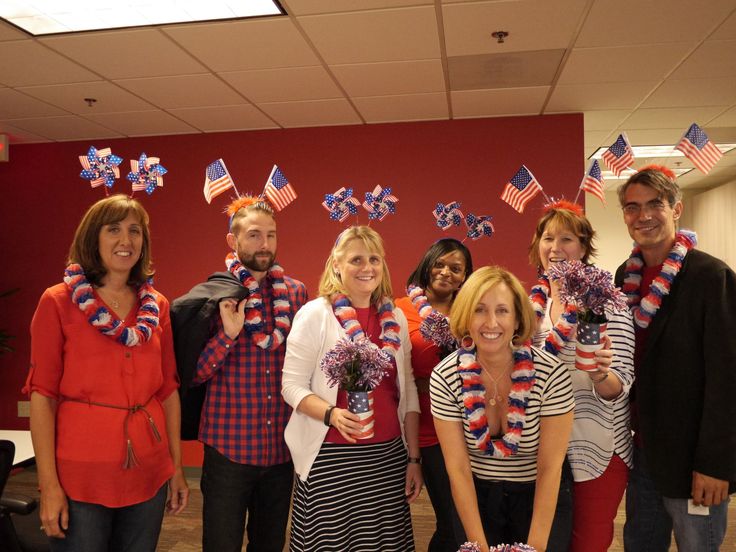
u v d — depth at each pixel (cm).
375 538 225
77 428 199
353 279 232
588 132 590
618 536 381
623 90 453
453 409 200
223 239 558
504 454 188
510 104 487
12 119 505
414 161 536
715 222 916
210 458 246
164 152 565
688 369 214
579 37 354
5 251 587
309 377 230
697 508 215
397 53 375
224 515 243
